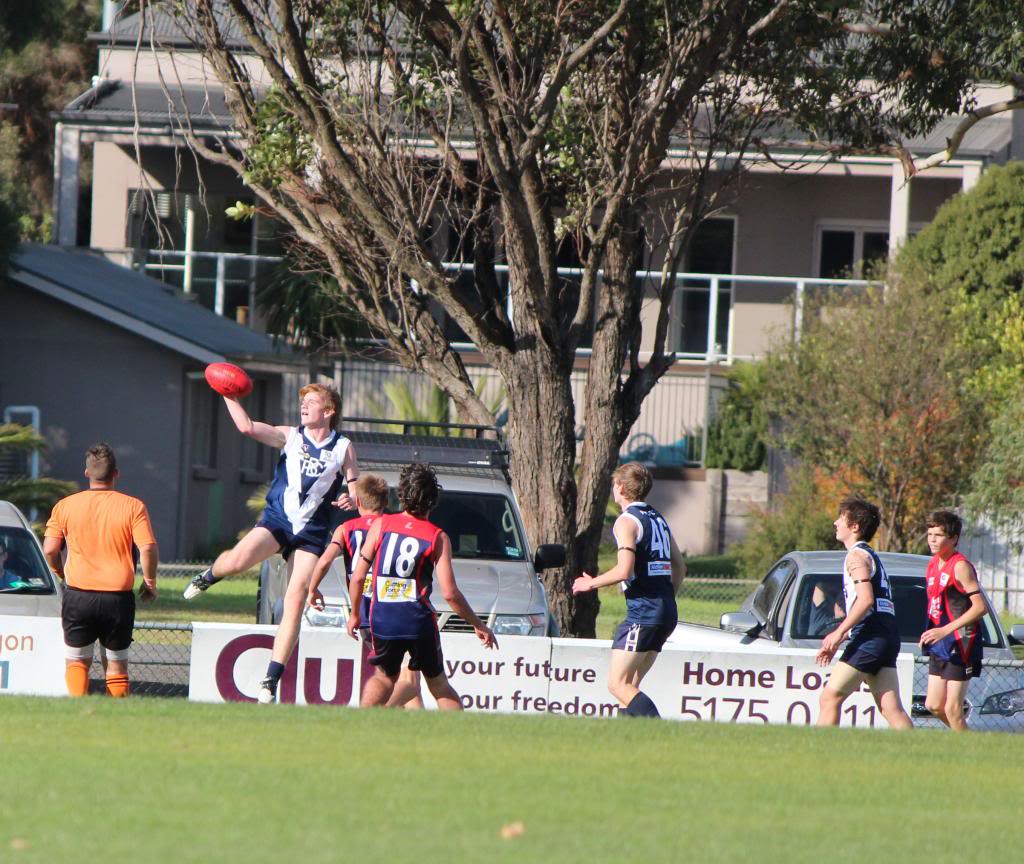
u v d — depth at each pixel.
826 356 81.75
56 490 76.88
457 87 53.28
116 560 38.47
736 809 23.78
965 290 92.06
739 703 39.25
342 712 32.62
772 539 82.62
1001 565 82.75
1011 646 49.06
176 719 30.69
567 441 53.16
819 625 43.34
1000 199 92.44
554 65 51.84
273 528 34.81
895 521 79.75
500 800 23.59
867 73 56.47
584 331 53.28
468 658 39.34
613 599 85.19
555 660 39.53
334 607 41.25
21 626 39.84
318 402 34.94
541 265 53.41
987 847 21.86
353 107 51.47
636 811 23.27
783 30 52.22
